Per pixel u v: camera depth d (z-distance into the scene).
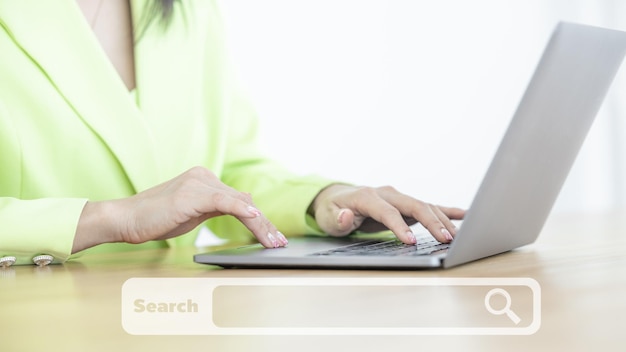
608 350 0.39
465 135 3.25
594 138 3.74
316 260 0.77
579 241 1.04
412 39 3.14
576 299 0.54
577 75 0.78
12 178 1.24
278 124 2.88
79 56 1.32
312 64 2.94
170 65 1.47
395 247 0.89
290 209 1.25
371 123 3.05
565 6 3.54
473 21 3.28
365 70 3.04
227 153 1.56
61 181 1.29
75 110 1.31
